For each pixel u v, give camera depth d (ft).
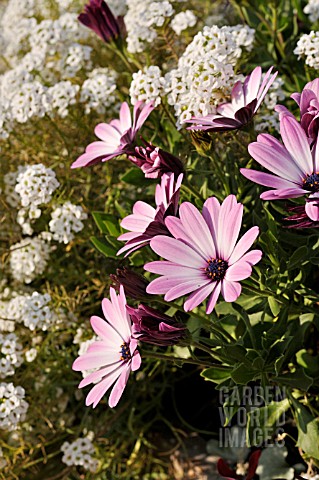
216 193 2.26
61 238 2.48
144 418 2.67
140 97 2.27
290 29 2.66
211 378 2.08
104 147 2.25
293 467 2.36
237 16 2.83
